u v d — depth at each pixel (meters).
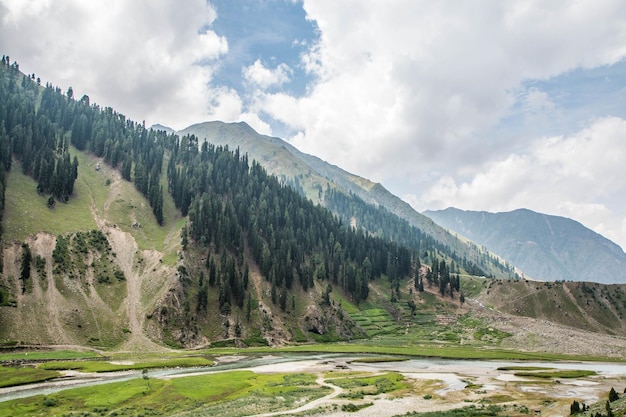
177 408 66.19
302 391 80.75
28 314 135.88
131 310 159.62
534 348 178.88
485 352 163.00
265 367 115.81
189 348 155.12
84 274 166.62
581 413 56.34
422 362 133.50
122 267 182.38
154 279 178.00
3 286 140.00
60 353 123.50
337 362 129.25
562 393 80.31
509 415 60.34
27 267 149.75
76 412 62.41
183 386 80.81
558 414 60.81
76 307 148.75
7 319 129.62
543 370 116.06
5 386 81.44
